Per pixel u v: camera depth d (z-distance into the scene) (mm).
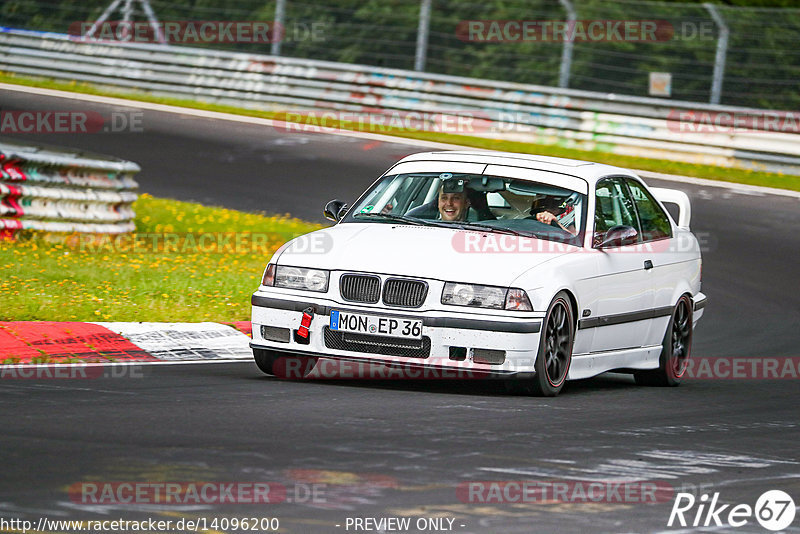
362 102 96375
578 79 120562
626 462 21891
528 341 28453
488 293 28531
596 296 31297
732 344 44000
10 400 24938
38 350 32250
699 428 26281
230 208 67875
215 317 40156
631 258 33250
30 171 51344
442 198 32250
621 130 89250
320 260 29688
